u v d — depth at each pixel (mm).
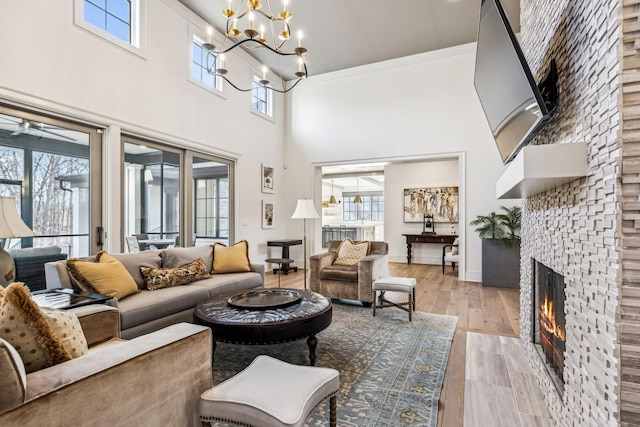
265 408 1167
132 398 1081
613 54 1084
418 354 2605
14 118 3031
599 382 1173
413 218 8039
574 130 1490
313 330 2326
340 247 4730
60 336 1204
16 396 820
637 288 1024
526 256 2627
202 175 5156
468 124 5652
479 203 5578
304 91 7008
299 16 4766
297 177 7070
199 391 1337
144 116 4078
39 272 3189
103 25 3734
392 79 6188
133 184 4066
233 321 2199
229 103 5574
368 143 6391
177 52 4551
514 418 1783
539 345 2312
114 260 2828
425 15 4750
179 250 3596
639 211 1025
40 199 3232
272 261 5238
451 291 4887
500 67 1825
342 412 1839
